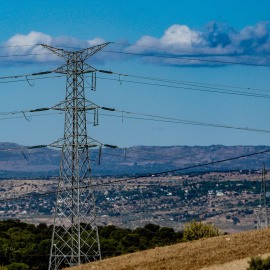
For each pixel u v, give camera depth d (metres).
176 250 105.12
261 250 95.69
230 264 84.38
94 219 139.88
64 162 139.25
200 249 102.38
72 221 137.25
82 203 139.50
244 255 93.06
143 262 96.19
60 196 137.62
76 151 139.50
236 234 116.81
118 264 98.25
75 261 137.75
